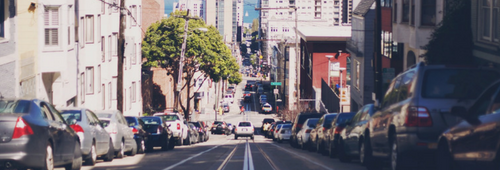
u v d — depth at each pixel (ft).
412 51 94.27
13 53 71.97
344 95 149.48
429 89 31.01
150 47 185.88
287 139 123.75
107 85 134.72
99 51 123.85
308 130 81.82
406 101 31.76
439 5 75.92
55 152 35.88
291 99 293.02
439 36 65.92
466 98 30.42
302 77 260.62
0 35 69.05
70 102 102.27
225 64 196.85
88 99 118.01
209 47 191.83
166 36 184.65
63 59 88.69
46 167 34.06
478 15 60.95
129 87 160.45
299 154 68.49
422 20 79.00
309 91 225.15
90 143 45.80
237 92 485.97
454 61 63.52
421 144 30.19
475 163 25.02
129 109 160.66
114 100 144.15
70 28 91.71
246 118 296.10
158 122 78.54
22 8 82.17
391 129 34.45
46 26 87.81
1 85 67.92
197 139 121.80
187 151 76.18
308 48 228.22
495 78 31.01
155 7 215.10
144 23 213.66
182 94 256.32
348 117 57.98
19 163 31.83
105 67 132.77
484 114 25.27
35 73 83.51
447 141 28.14
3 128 31.94
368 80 139.64
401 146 31.32
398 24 89.35
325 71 210.79
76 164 41.29
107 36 134.21
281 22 537.65
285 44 315.99
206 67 193.36
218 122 213.25
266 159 57.47
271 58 467.11
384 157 36.58
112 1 139.44
